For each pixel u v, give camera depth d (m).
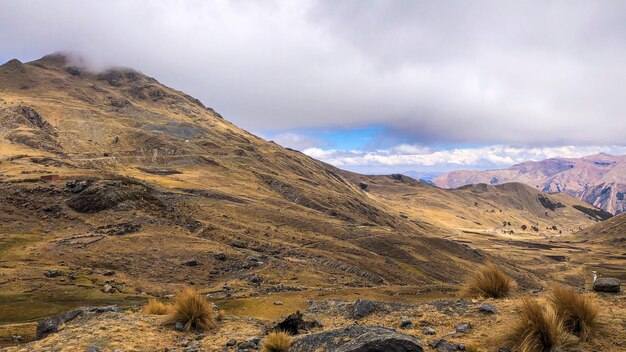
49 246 82.94
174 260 88.31
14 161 165.50
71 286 62.34
